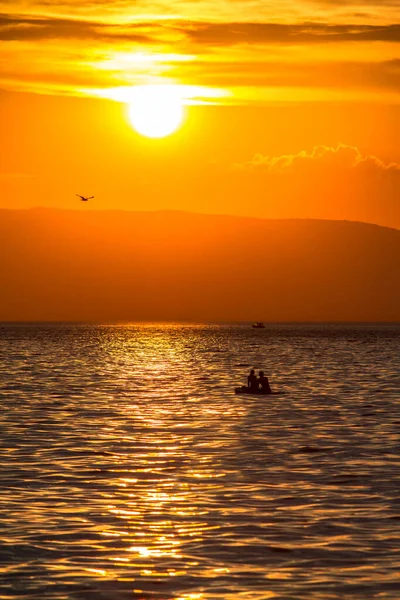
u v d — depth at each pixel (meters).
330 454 101.25
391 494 79.31
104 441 111.06
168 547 62.53
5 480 85.25
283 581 55.50
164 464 94.38
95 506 74.44
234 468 92.00
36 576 56.50
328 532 66.38
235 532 66.31
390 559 59.78
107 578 56.09
